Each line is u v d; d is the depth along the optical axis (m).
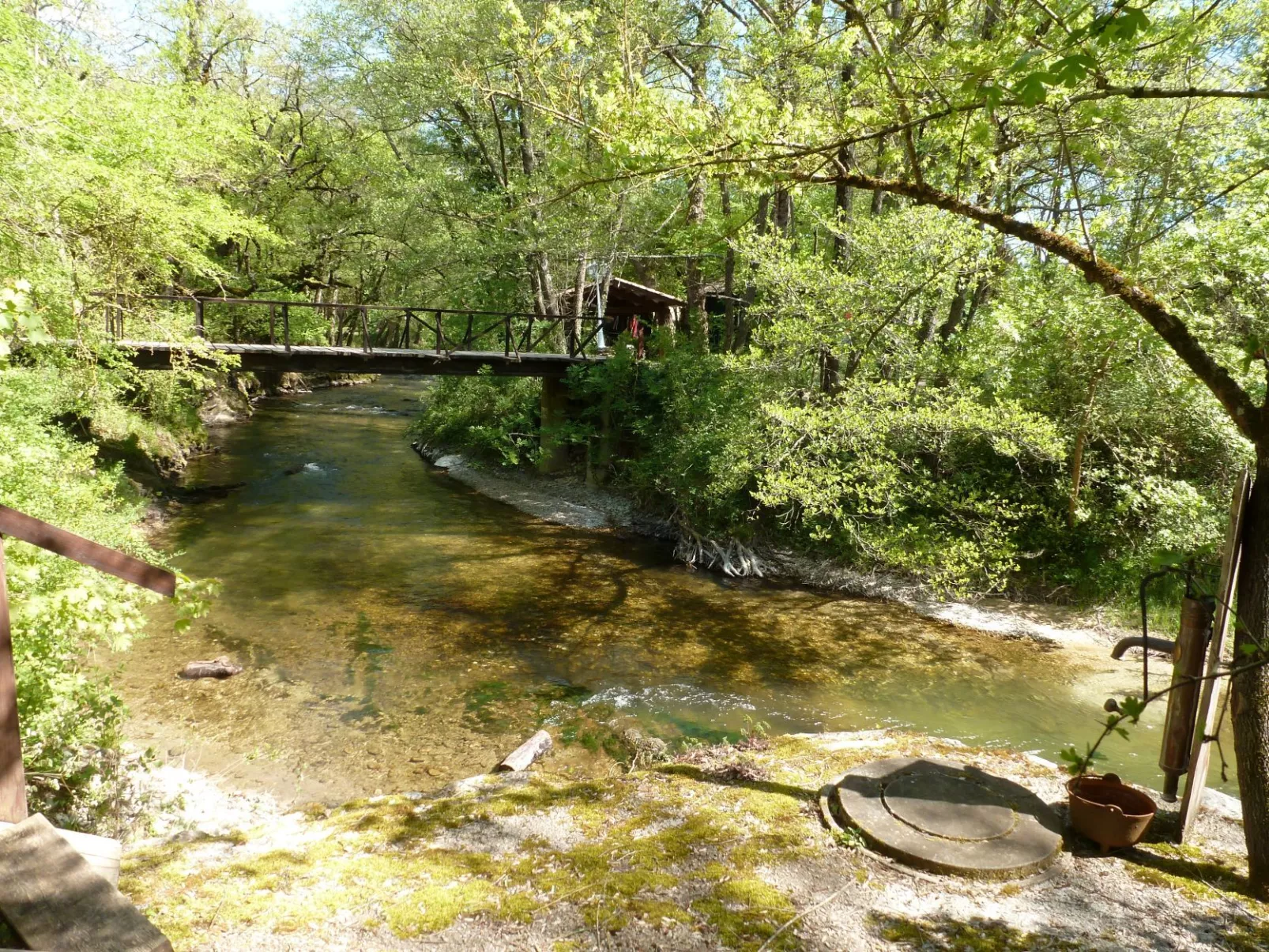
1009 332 9.62
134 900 3.40
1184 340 3.55
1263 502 3.44
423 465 19.72
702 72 15.87
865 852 3.79
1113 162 8.72
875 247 10.69
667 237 20.02
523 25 4.51
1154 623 9.91
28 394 8.05
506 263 21.17
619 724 7.41
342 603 10.33
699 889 3.51
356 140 25.59
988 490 11.47
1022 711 8.02
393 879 3.63
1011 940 3.17
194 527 13.37
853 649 9.55
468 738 7.09
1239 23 7.52
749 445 11.63
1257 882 3.49
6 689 2.37
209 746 6.73
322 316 28.11
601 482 16.72
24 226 7.89
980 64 3.54
